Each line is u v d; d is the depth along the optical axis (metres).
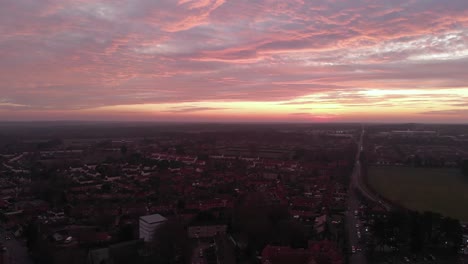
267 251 181.25
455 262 192.75
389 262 192.12
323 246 190.88
